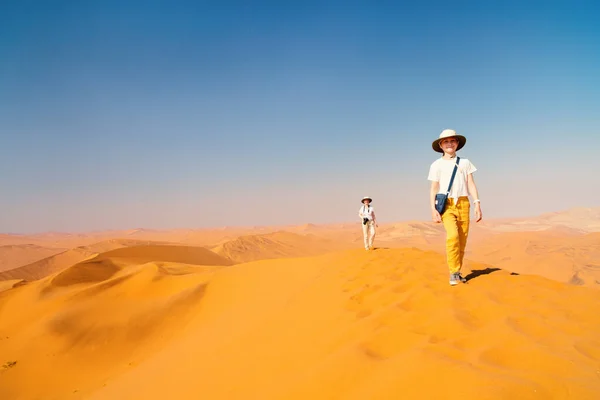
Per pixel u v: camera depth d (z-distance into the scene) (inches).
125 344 430.9
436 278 210.1
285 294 327.6
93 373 389.1
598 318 136.6
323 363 121.3
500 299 163.3
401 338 126.6
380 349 122.0
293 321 206.7
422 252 336.5
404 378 94.8
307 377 116.7
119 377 335.9
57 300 537.3
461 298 165.2
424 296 171.3
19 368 396.8
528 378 85.6
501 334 116.8
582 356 101.8
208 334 319.0
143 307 496.7
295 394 110.7
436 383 89.1
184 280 568.4
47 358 408.2
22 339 443.2
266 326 221.8
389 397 90.2
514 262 1004.6
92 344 429.1
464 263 253.9
